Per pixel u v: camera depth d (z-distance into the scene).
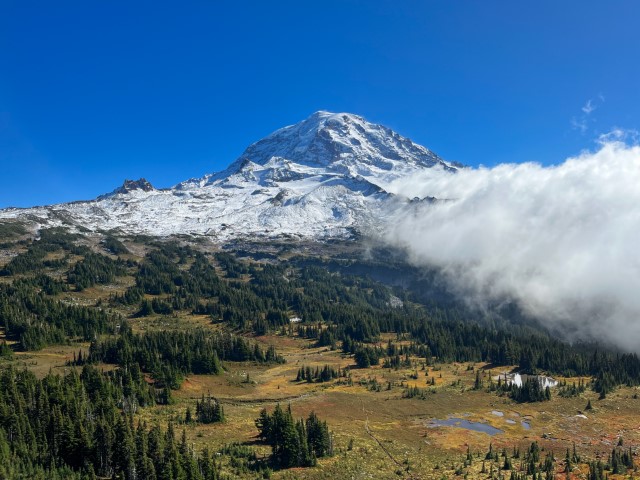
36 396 127.50
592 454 150.38
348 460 131.50
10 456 101.31
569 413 190.62
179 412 157.62
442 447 151.25
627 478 127.56
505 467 134.00
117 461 105.25
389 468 130.25
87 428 115.88
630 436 168.38
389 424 169.12
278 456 126.44
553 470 133.00
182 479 102.19
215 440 136.12
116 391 152.88
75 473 103.56
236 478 114.06
